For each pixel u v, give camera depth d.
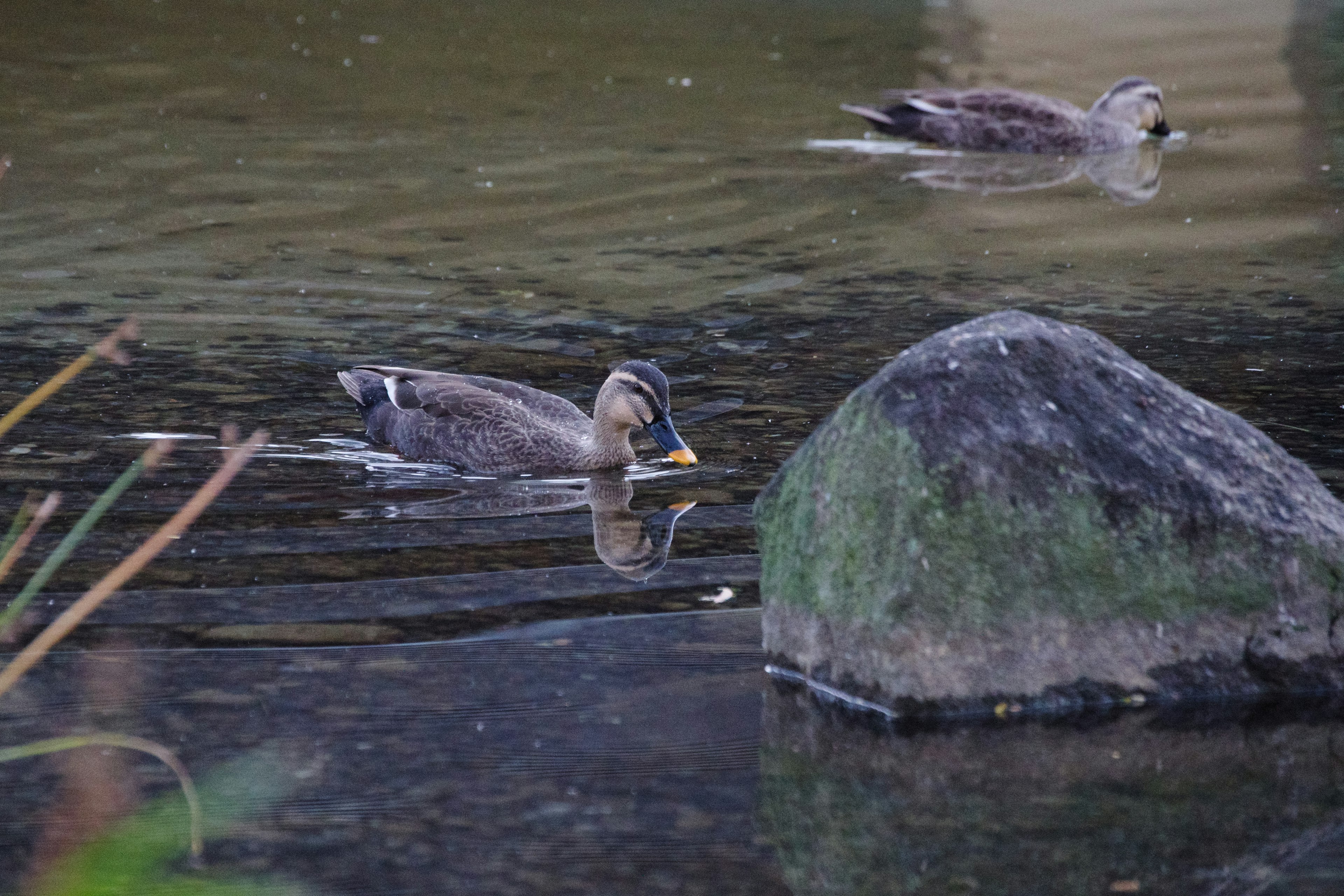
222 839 8.00
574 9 41.69
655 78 34.12
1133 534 9.58
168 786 8.47
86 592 11.08
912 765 8.98
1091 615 9.55
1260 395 15.61
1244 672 9.71
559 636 10.59
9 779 8.53
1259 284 20.16
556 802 8.48
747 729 9.37
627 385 14.44
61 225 22.45
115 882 4.00
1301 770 8.91
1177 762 9.01
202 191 24.58
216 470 13.80
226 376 16.48
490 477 14.37
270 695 9.61
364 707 9.50
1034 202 25.12
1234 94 33.41
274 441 14.76
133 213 23.23
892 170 27.20
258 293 19.53
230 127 28.98
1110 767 8.95
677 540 12.48
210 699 9.55
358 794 8.50
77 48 35.53
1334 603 9.77
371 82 33.16
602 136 28.97
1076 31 40.75
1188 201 25.05
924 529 9.45
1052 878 7.82
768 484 10.71
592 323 18.62
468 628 10.69
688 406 15.88
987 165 27.98
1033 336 10.03
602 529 12.73
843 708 9.66
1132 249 22.05
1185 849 8.09
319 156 27.05
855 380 16.50
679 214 23.84
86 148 27.14
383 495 13.55
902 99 31.75
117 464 13.78
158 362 16.80
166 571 11.50
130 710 9.38
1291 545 9.75
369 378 15.70
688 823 8.31
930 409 9.62
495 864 7.87
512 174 26.09
